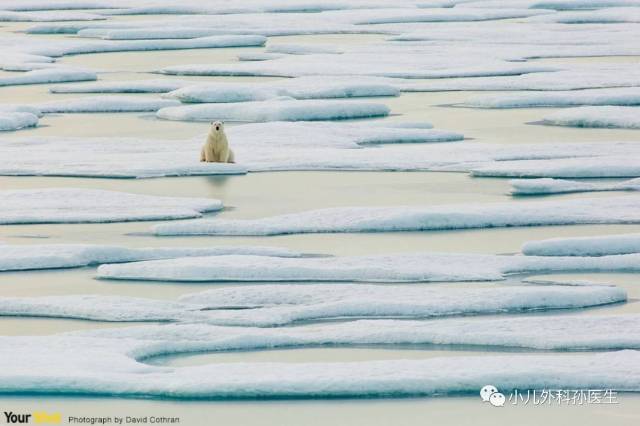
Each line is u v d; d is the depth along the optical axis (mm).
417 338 36094
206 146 67312
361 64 121750
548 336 35875
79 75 112062
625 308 40031
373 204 57719
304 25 165750
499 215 53250
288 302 40156
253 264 44219
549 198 59250
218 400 31531
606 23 170875
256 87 99750
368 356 34969
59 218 53781
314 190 61312
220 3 197375
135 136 80625
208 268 43938
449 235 51312
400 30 161625
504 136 79938
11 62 122562
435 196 59594
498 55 130000
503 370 32219
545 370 32094
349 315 38875
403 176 65125
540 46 138875
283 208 56969
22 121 84125
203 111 88875
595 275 44625
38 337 35312
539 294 40094
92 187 62094
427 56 129000
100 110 92938
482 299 39719
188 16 184000
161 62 129625
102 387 31562
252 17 178125
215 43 145375
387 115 90750
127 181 63750
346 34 160500
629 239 47812
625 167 64562
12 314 39406
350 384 31703
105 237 50719
